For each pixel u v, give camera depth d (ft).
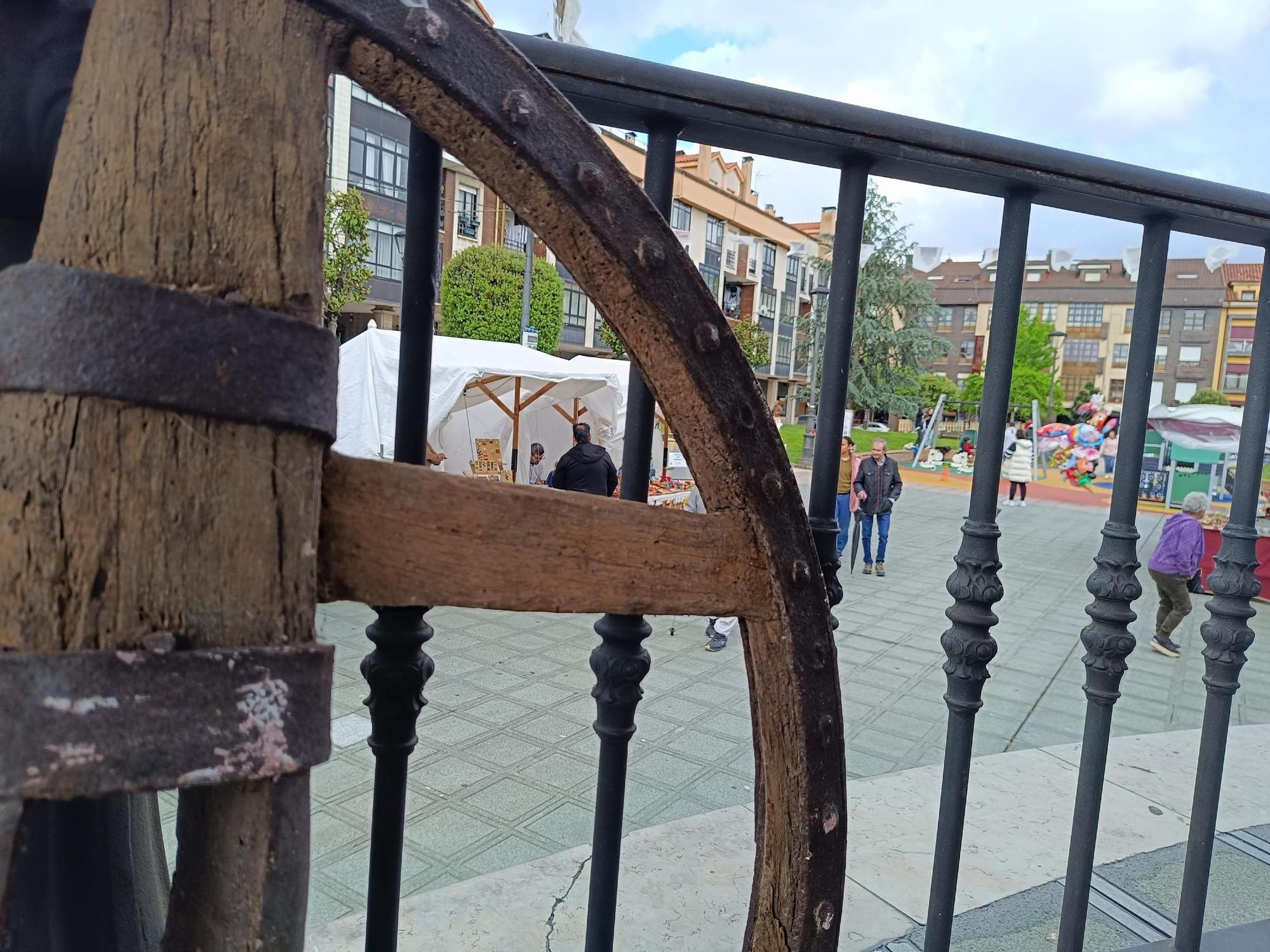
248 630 1.99
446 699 15.71
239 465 1.97
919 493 69.77
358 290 45.73
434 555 2.38
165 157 1.92
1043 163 4.15
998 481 4.40
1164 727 15.70
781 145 3.77
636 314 2.72
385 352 27.48
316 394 2.07
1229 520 5.34
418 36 2.24
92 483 1.82
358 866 9.53
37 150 2.26
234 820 2.05
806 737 3.02
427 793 11.73
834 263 3.95
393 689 3.40
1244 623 5.32
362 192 71.05
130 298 1.83
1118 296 231.09
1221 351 211.00
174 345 1.85
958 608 4.44
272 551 2.02
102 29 1.93
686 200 108.47
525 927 7.06
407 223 3.32
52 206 1.90
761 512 2.89
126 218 1.89
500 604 2.48
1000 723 15.64
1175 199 4.51
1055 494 74.28
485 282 69.00
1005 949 6.79
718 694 16.76
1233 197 4.67
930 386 153.28
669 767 13.04
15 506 1.80
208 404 1.89
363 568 2.30
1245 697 17.84
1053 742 14.73
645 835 8.84
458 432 40.65
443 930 6.98
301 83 2.08
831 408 3.94
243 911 2.04
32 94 2.23
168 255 1.91
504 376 34.19
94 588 1.83
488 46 2.39
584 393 41.78
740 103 3.55
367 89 2.32
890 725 15.38
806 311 153.58
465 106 2.35
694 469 2.88
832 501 4.00
